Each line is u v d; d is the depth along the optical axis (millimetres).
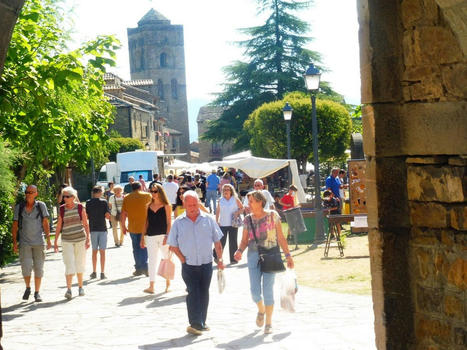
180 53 137375
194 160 136250
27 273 12508
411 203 4664
